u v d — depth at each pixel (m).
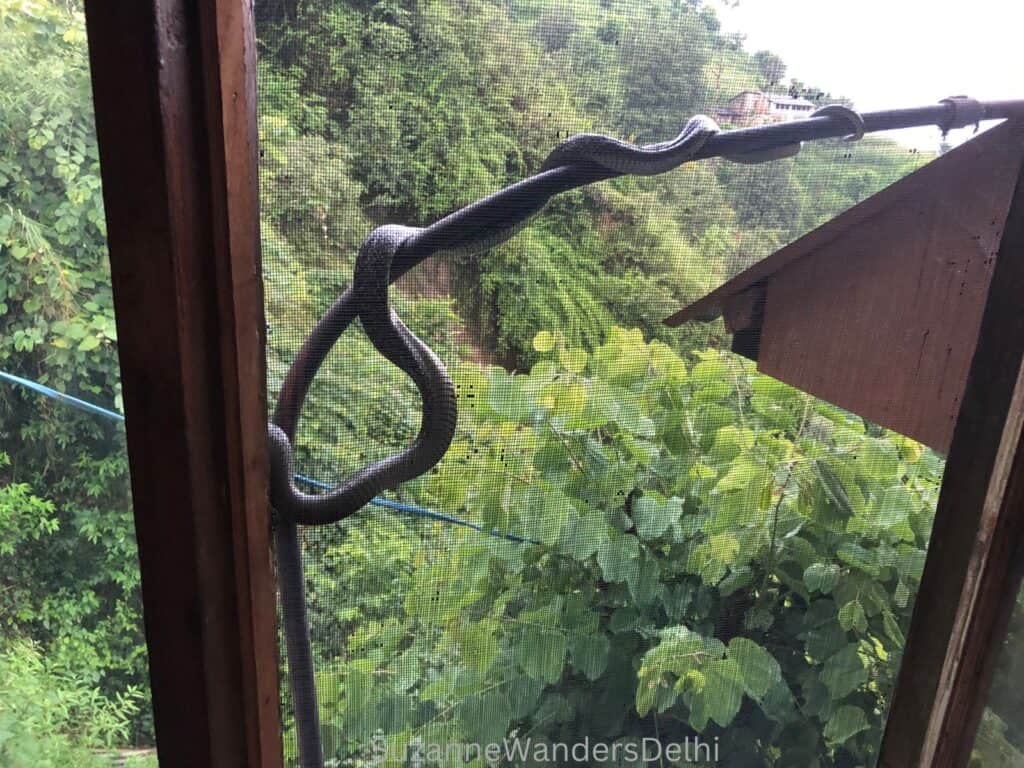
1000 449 0.86
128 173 0.54
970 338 0.93
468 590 0.96
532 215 0.82
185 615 0.67
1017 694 0.98
